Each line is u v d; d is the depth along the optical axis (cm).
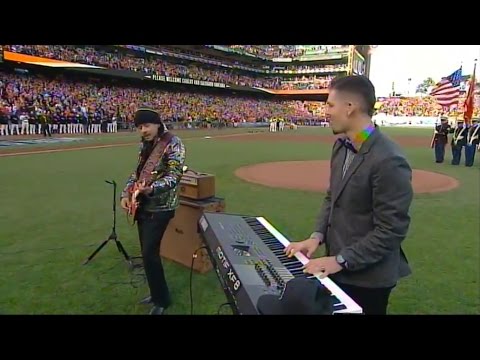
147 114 325
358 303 196
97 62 3728
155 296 342
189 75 4856
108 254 483
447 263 470
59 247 505
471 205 776
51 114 2684
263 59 6362
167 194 328
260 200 804
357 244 182
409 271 208
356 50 6456
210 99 5084
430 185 1003
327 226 221
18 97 2680
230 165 1330
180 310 348
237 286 173
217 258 210
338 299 160
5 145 1814
